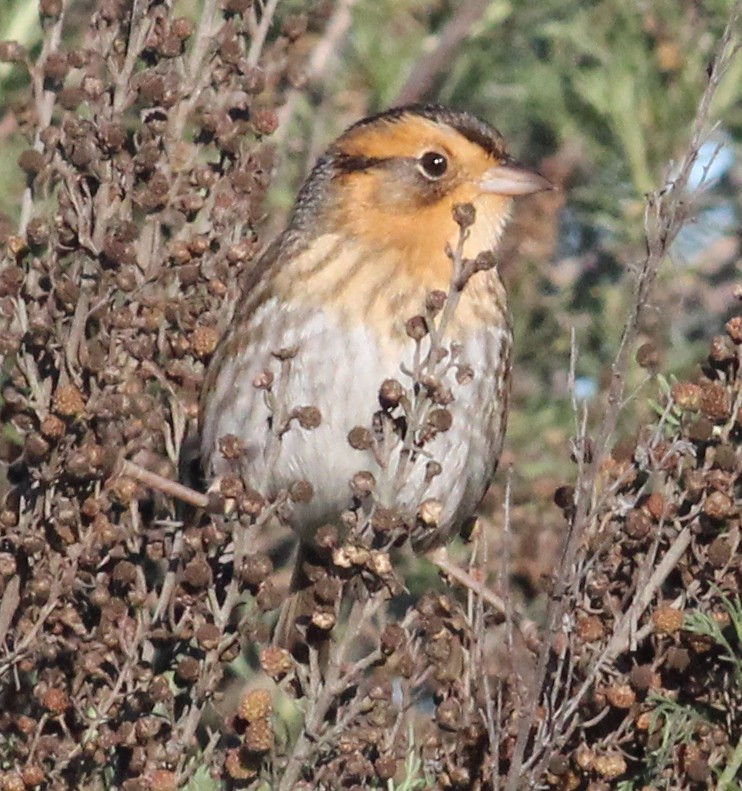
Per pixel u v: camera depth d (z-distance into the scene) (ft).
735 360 34.30
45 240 35.88
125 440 35.88
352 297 40.40
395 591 33.14
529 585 43.78
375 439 34.27
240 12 39.14
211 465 40.40
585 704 33.81
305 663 36.91
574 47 52.49
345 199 41.50
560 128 52.11
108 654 35.04
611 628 33.86
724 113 50.80
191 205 38.01
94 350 35.42
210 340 38.60
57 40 37.06
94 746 34.65
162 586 36.55
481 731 34.12
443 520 41.11
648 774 33.63
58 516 34.99
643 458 33.58
